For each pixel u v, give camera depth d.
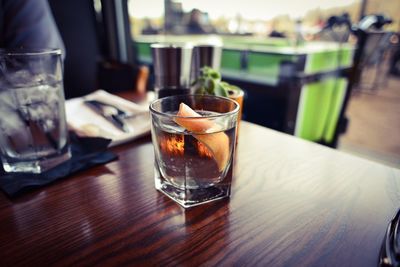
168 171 0.30
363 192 0.32
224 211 0.28
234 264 0.22
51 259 0.22
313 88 1.41
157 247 0.24
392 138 1.83
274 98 1.33
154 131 0.29
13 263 0.22
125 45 1.79
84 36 1.18
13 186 0.31
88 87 1.22
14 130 0.34
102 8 1.69
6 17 0.79
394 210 0.29
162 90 0.47
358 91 2.95
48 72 0.36
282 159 0.39
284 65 1.28
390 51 3.14
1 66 0.33
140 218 0.27
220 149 0.28
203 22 1.68
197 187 0.30
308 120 1.49
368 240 0.25
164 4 1.64
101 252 0.23
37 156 0.36
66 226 0.26
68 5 1.11
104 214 0.28
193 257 0.23
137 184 0.33
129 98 0.67
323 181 0.34
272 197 0.30
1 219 0.27
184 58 0.47
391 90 3.04
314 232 0.25
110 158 0.38
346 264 0.22
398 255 0.21
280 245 0.24
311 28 1.65
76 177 0.34
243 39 1.73
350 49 1.60
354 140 1.79
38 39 0.81
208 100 0.32
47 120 0.36
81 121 0.47
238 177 0.34
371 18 1.52
